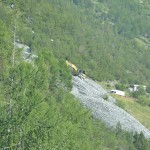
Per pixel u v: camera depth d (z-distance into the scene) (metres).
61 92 67.44
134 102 194.75
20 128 24.05
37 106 24.53
